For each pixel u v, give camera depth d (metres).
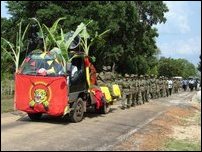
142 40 56.12
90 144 12.11
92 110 20.48
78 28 17.86
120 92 22.06
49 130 14.44
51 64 16.09
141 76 27.48
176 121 19.19
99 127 15.59
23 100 16.12
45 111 15.88
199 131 16.16
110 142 12.52
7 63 38.25
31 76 16.02
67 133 13.90
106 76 20.91
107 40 48.88
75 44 18.22
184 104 29.41
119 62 56.31
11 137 12.83
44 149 11.16
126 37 53.06
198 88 56.41
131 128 15.70
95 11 45.28
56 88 15.77
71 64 16.50
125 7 49.50
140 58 56.75
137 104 26.48
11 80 37.28
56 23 18.34
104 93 19.70
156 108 24.73
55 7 44.69
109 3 48.09
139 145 12.19
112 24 45.91
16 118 17.48
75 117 16.52
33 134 13.48
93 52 44.69
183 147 12.34
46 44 17.23
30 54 16.55
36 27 45.38
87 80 17.64
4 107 22.05
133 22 52.38
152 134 14.48
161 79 35.88
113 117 19.02
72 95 16.19
